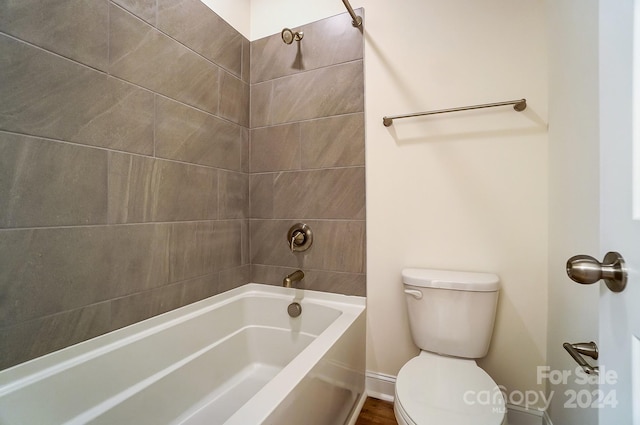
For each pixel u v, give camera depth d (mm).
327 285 1587
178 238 1319
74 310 949
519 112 1225
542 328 1197
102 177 1025
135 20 1126
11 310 811
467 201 1313
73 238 948
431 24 1370
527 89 1209
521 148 1223
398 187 1440
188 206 1370
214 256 1518
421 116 1394
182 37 1330
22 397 807
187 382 1247
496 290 1163
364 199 1497
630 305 413
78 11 950
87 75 977
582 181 866
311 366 927
